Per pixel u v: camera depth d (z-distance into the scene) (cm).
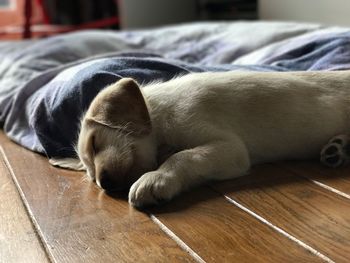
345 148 46
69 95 53
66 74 58
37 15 140
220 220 36
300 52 66
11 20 144
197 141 44
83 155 46
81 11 133
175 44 88
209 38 85
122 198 42
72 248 33
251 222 35
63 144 55
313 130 46
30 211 40
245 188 42
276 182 43
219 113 45
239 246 32
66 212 39
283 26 81
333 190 40
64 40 88
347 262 29
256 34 80
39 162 53
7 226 37
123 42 91
